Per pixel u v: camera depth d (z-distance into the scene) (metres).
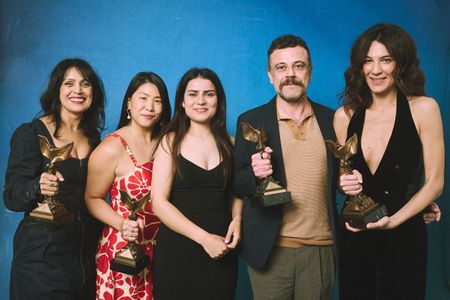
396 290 1.95
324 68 3.04
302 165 2.06
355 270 2.04
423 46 3.07
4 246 2.85
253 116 2.15
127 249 2.02
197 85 2.09
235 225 2.09
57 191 1.87
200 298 2.04
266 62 3.00
